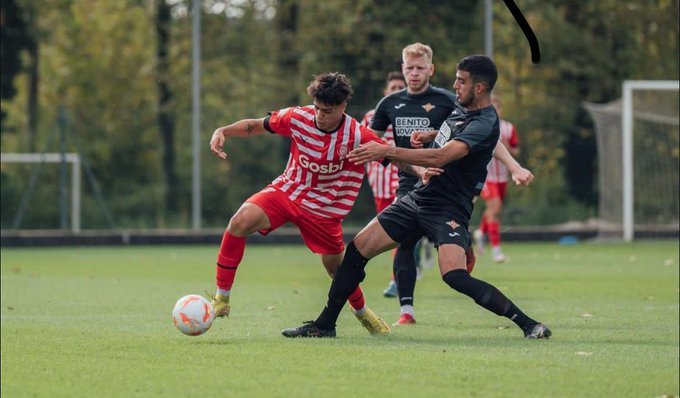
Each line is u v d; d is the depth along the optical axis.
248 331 22.33
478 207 58.94
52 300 30.08
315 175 21.14
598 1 66.81
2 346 19.91
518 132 63.75
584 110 64.06
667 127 60.84
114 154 63.34
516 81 66.00
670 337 21.47
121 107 64.25
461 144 19.83
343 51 61.41
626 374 16.75
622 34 66.56
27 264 45.44
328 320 21.06
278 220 21.34
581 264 44.47
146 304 28.92
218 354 18.66
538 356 18.44
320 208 21.33
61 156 58.09
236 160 61.41
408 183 24.41
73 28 80.50
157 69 75.31
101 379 16.41
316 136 20.88
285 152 61.78
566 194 62.50
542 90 65.75
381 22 60.34
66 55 82.19
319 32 62.72
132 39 83.50
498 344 19.98
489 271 40.88
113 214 61.88
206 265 44.81
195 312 20.00
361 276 20.94
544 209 61.97
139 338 20.97
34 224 60.16
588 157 62.69
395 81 28.97
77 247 57.94
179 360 18.08
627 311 26.97
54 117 65.94
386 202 29.94
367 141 20.95
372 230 20.89
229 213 60.62
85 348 19.58
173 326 23.38
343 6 61.28
